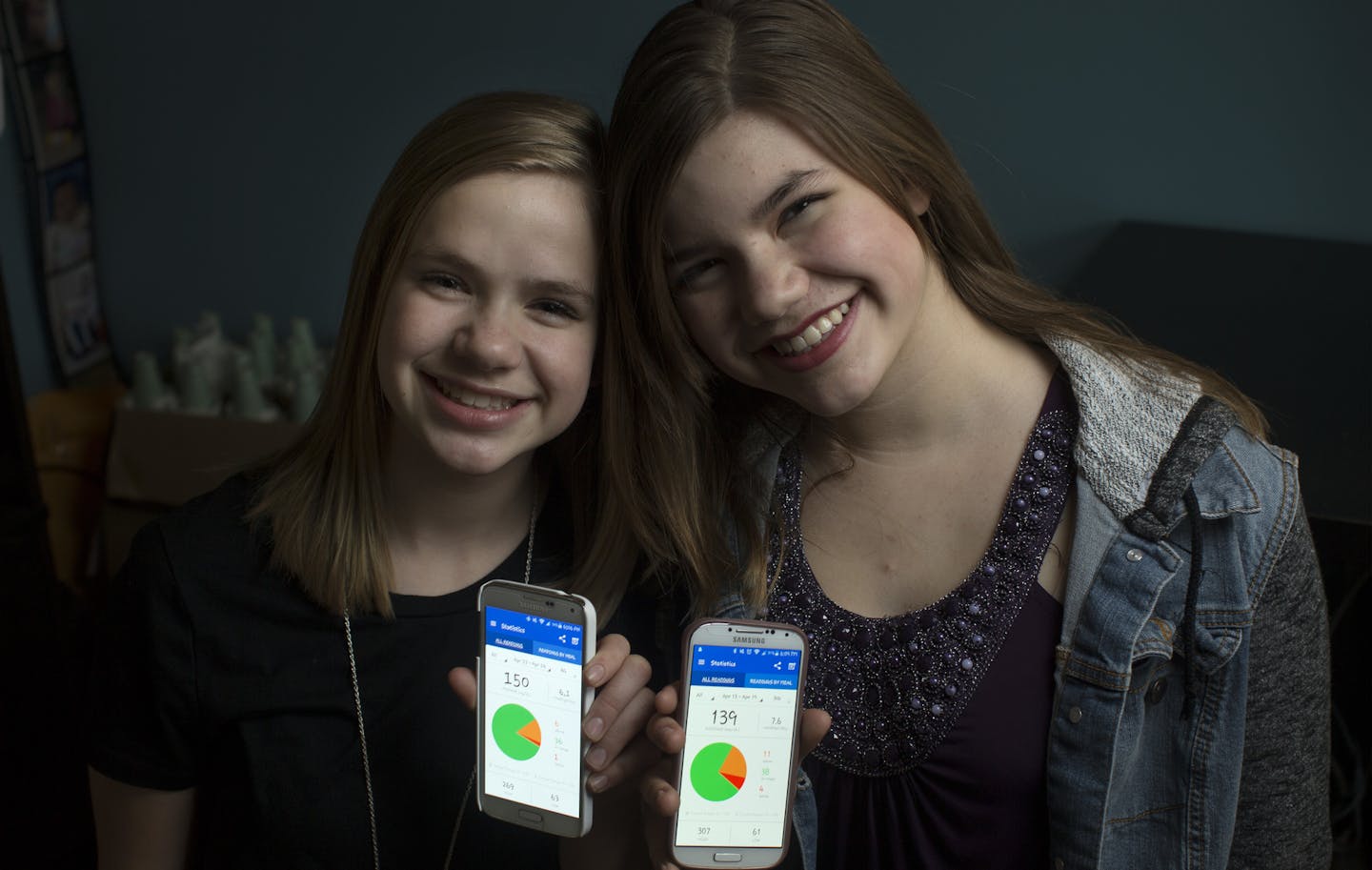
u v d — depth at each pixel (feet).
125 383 10.00
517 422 3.18
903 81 7.91
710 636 3.03
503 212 3.04
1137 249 7.30
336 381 3.42
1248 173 7.52
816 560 3.43
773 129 2.91
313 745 3.35
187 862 3.68
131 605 3.42
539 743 3.12
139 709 3.43
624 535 3.52
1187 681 3.10
